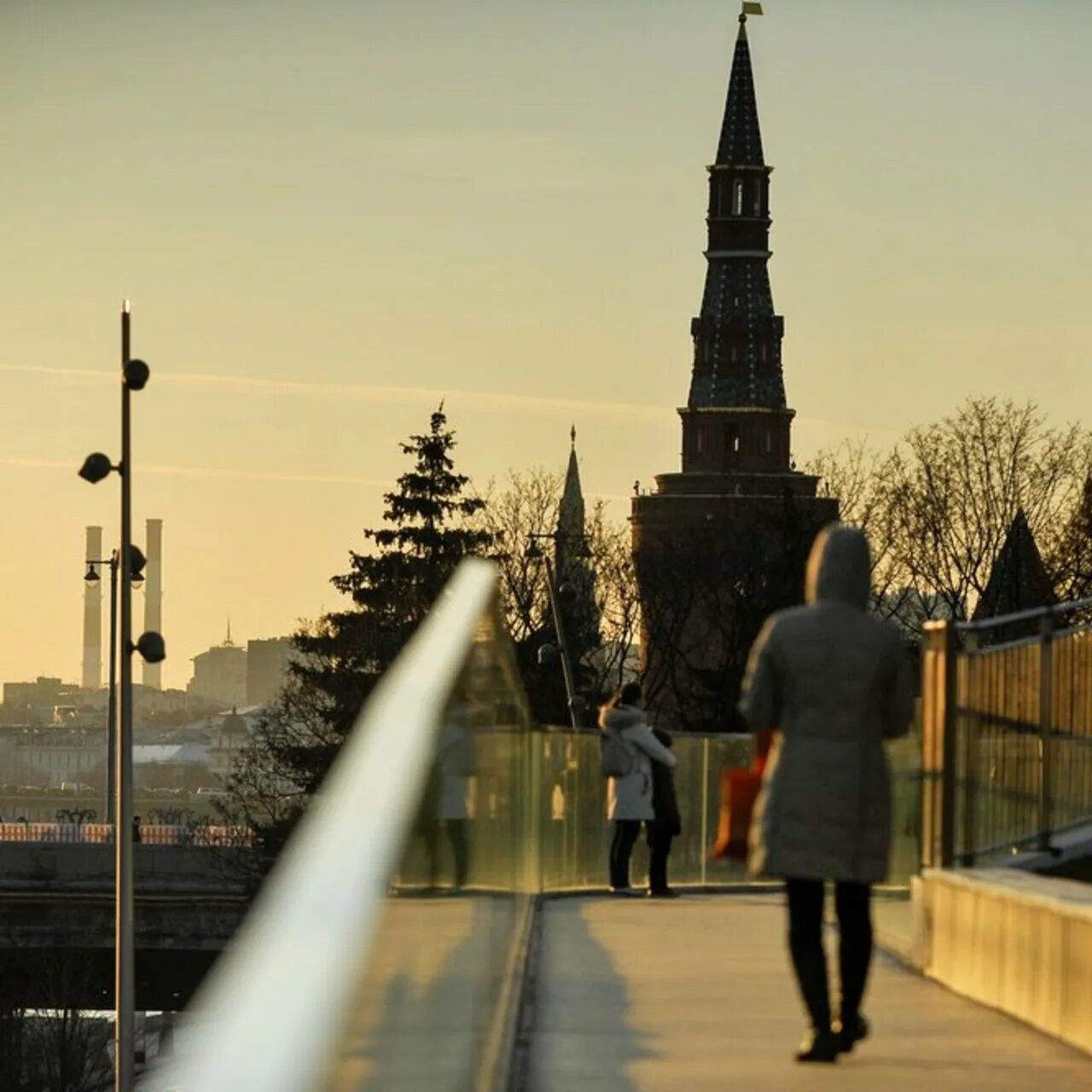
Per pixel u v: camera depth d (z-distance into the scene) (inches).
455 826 395.5
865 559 692.1
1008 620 1015.0
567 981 981.2
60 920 6171.3
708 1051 751.7
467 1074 456.1
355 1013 189.3
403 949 260.7
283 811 6427.2
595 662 7224.4
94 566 5093.5
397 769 237.6
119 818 2429.9
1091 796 1084.5
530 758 1328.7
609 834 1781.5
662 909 1446.9
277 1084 153.2
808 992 705.6
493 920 603.8
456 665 377.7
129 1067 2415.1
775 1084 675.4
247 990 158.9
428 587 6870.1
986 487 6028.5
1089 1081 684.7
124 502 2438.5
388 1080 244.5
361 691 6624.0
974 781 986.1
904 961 1037.2
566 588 6963.6
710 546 6934.1
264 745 6707.7
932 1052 744.3
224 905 6195.9
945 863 979.3
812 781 681.0
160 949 6190.9
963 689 985.5
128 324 2454.5
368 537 6998.0
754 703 691.4
